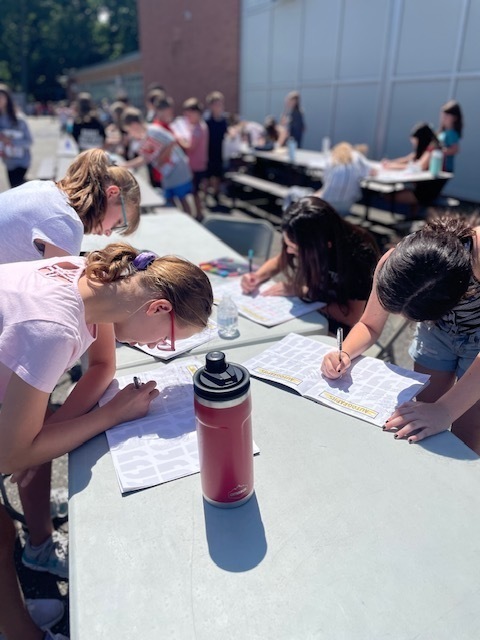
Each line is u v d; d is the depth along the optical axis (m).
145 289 1.14
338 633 0.75
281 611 0.78
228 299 1.87
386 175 5.41
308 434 1.20
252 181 7.06
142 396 1.29
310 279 2.04
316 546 0.89
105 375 1.39
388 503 0.99
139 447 1.16
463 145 7.32
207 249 2.79
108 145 7.64
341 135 9.86
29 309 1.01
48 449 1.10
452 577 0.84
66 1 42.81
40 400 1.01
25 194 1.58
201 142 6.58
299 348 1.65
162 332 1.17
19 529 2.00
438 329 1.73
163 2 15.69
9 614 1.34
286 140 8.95
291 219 2.04
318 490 1.02
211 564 0.86
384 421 1.23
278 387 1.42
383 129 8.71
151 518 0.96
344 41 9.27
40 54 43.62
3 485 2.04
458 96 7.25
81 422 1.18
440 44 7.36
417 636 0.75
